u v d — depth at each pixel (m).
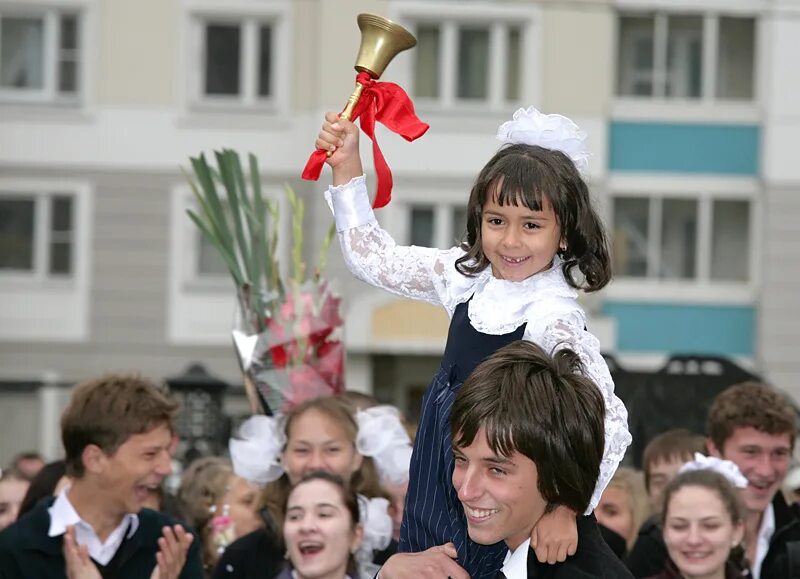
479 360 7.68
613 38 45.97
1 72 46.88
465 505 7.02
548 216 7.58
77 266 46.78
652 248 47.22
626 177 46.66
